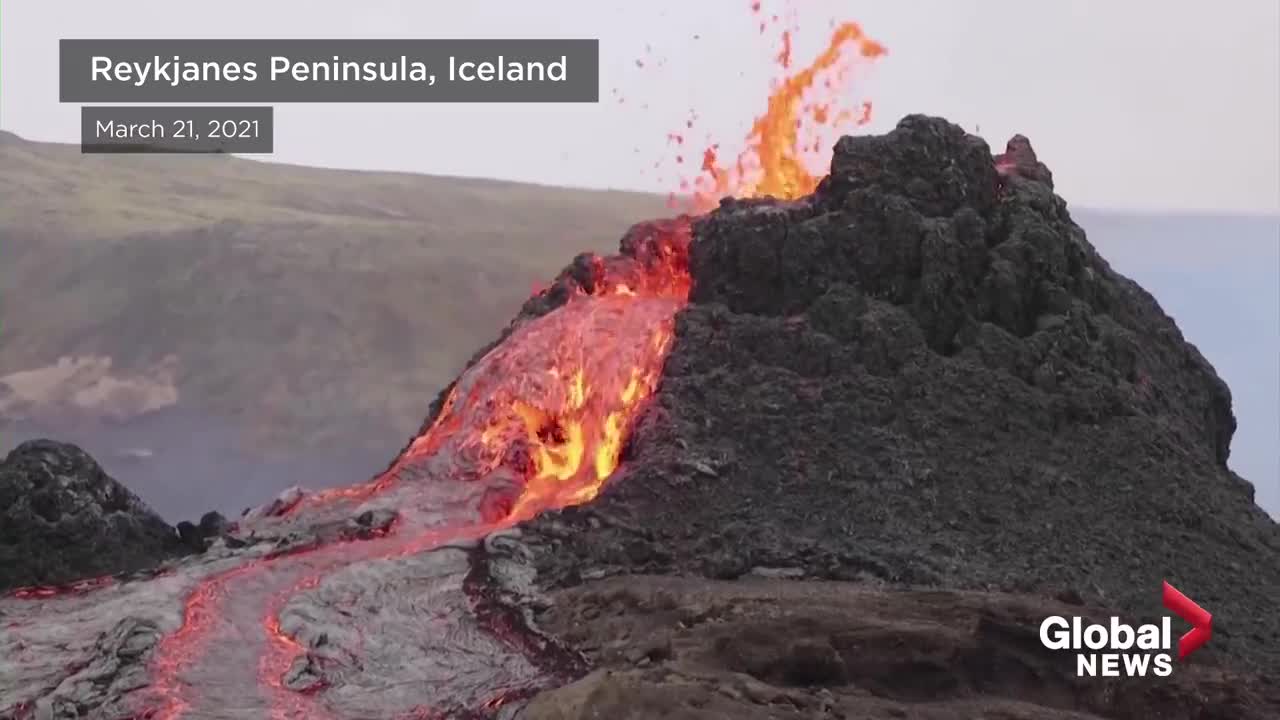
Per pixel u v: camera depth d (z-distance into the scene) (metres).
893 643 16.47
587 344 26.27
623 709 14.67
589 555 20.84
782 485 22.31
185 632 18.70
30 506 23.44
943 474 22.47
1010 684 16.55
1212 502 23.23
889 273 25.23
